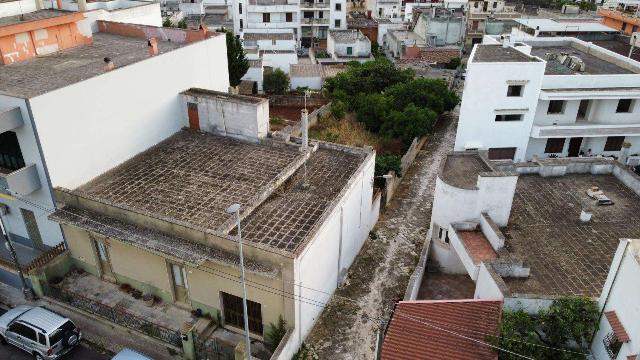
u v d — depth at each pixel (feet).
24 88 68.33
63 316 60.54
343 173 75.31
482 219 66.69
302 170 75.97
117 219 61.72
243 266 50.75
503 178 64.90
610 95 95.14
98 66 79.51
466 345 48.24
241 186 69.51
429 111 126.72
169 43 96.89
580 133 99.35
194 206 64.34
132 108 75.61
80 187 68.90
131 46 93.81
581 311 47.09
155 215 58.85
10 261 69.10
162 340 59.93
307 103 155.63
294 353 59.36
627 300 41.57
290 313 56.75
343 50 211.82
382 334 58.29
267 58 192.44
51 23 85.76
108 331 62.90
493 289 52.95
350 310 68.13
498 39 127.24
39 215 69.00
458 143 101.35
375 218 88.58
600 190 74.18
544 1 307.58
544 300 49.65
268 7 235.20
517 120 98.73
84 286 67.87
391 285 73.56
